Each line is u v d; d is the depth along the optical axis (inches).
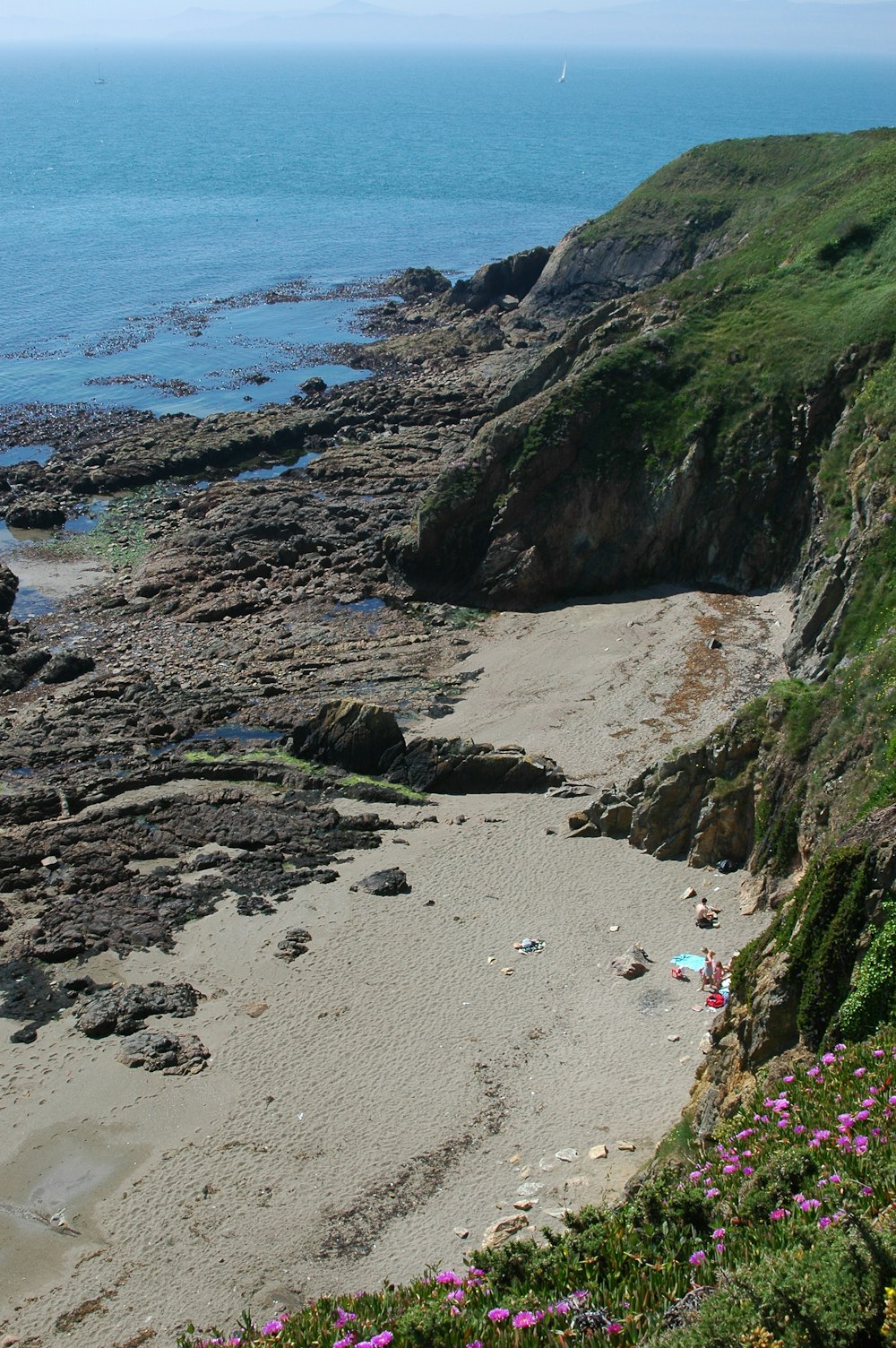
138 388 3976.4
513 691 2069.4
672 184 4896.7
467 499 2541.8
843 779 1328.7
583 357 2982.3
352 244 6609.3
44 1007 1304.1
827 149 4616.1
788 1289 469.4
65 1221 1013.8
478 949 1371.8
